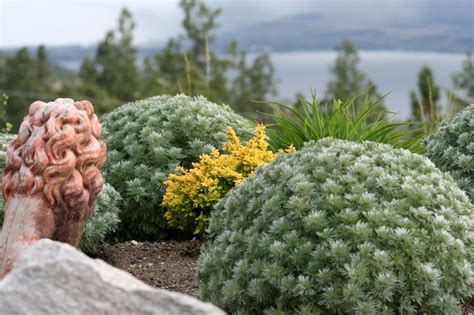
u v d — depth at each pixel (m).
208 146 2.83
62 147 1.80
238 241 1.86
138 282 1.39
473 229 1.87
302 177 1.87
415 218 1.82
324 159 1.91
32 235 1.80
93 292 1.35
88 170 1.86
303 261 1.76
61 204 1.83
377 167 1.89
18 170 1.83
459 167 2.45
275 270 1.75
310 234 1.79
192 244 2.61
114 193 2.54
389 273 1.73
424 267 1.75
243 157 2.54
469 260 1.84
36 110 1.85
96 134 1.88
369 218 1.78
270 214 1.85
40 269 1.35
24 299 1.35
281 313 1.73
